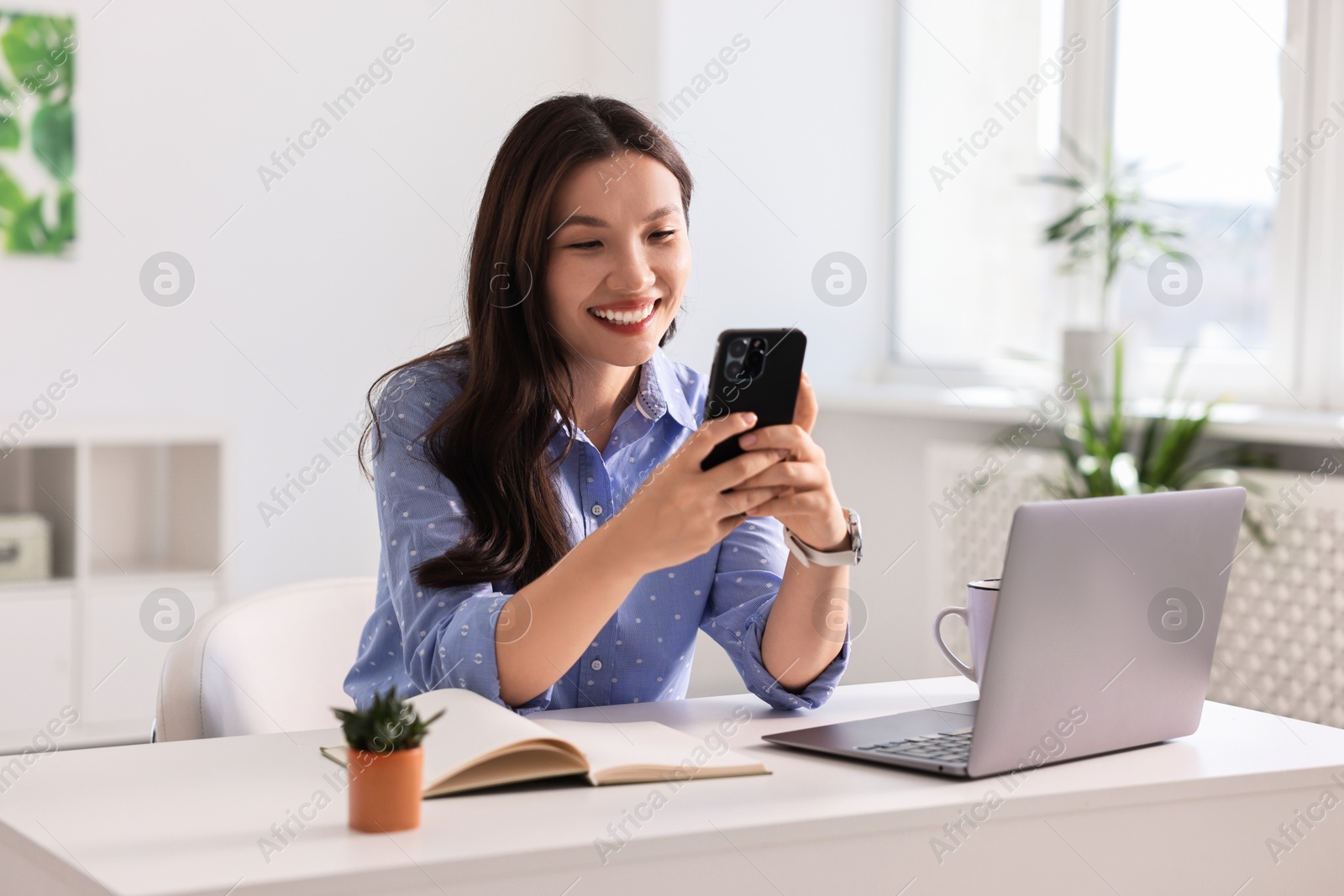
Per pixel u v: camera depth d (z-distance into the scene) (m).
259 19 3.54
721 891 0.89
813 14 3.77
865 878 0.93
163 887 0.76
